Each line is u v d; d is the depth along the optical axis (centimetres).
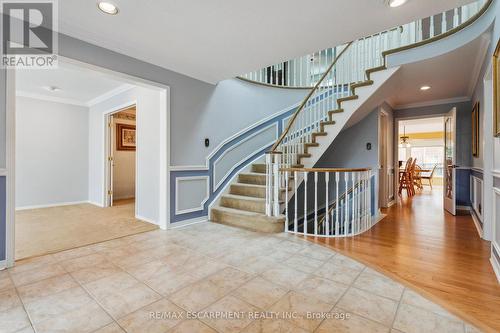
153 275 207
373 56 397
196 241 292
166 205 337
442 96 486
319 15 213
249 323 148
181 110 352
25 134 473
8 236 218
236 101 440
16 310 158
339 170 307
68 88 440
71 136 530
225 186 423
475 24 272
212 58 299
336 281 198
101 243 284
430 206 524
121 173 611
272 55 292
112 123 516
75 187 536
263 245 279
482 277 204
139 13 210
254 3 197
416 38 362
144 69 308
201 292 181
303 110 423
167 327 143
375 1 195
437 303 167
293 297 175
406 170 704
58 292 180
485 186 298
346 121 387
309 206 502
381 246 276
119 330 140
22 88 439
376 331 140
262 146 488
